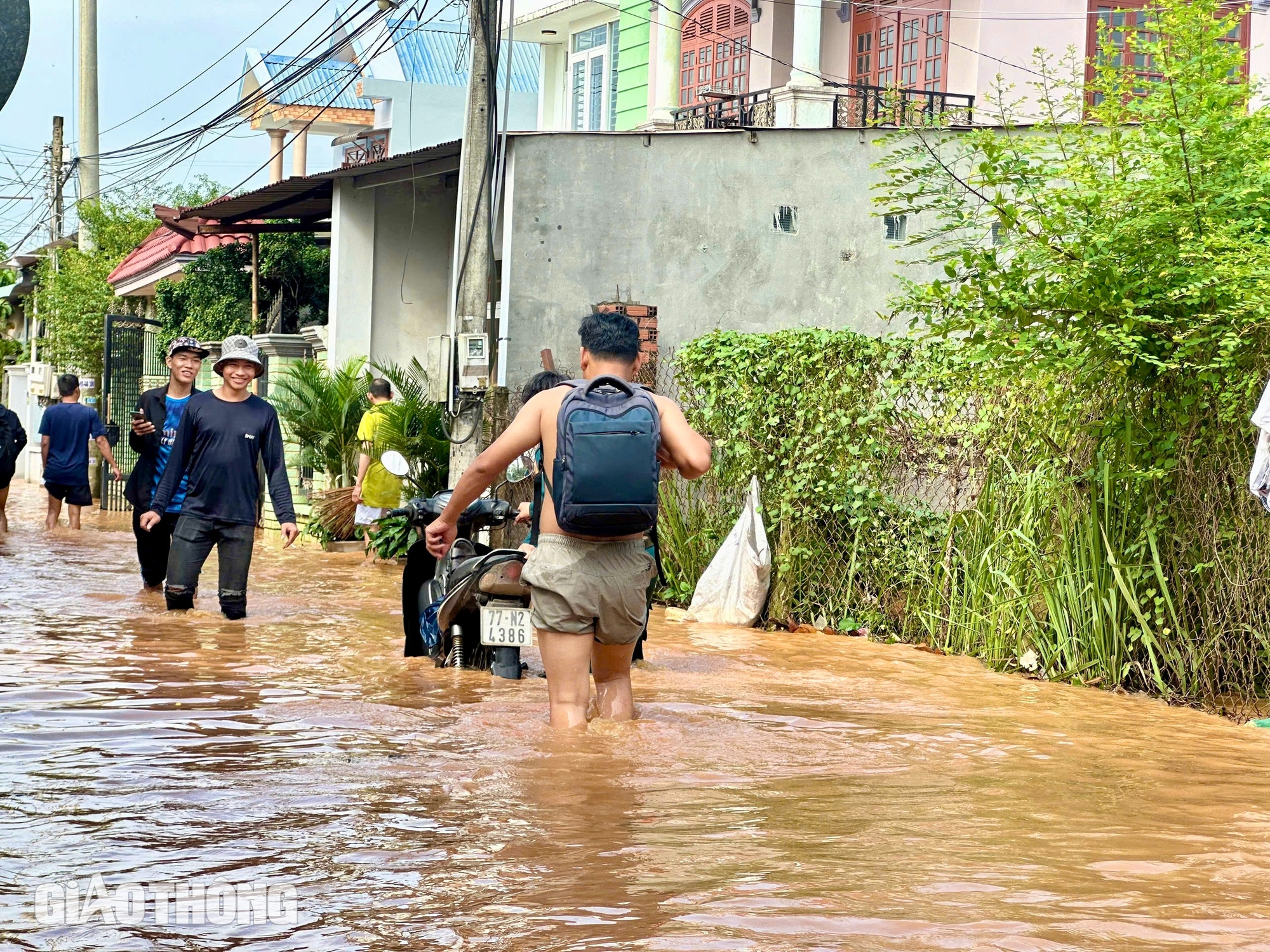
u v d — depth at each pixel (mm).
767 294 15539
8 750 5277
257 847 3990
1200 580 7996
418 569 8320
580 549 5801
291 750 5391
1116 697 7969
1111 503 8438
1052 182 10641
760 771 5273
